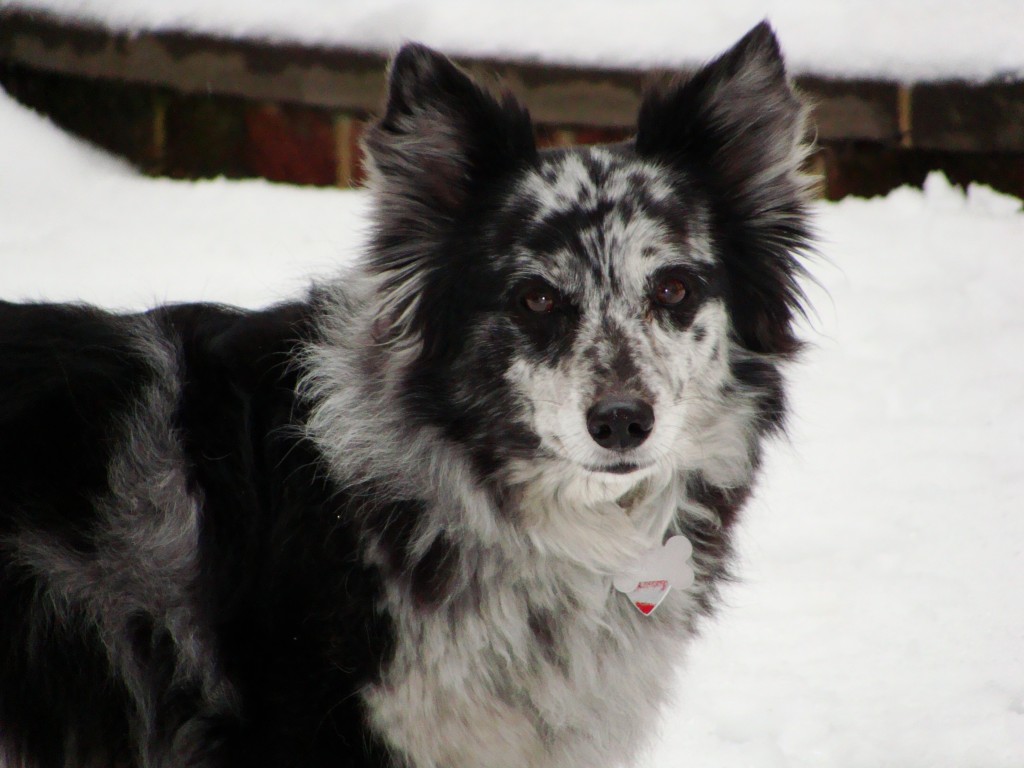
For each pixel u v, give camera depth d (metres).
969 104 15.20
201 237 13.19
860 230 14.58
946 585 8.71
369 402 5.88
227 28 14.54
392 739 5.51
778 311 6.51
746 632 8.23
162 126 14.95
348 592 5.50
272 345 6.01
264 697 5.45
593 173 6.12
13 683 5.58
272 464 5.70
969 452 10.59
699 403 6.18
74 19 14.79
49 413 5.70
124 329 6.03
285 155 14.95
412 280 6.09
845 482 10.18
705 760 6.86
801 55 15.20
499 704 5.72
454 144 6.13
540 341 5.90
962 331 12.58
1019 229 14.60
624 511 6.09
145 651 5.61
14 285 11.74
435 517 5.76
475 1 15.13
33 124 15.03
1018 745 6.93
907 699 7.43
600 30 14.98
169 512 5.67
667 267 6.01
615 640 6.01
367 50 14.55
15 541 5.54
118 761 5.68
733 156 6.41
